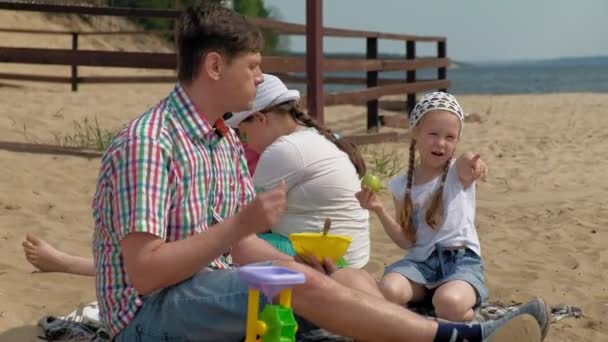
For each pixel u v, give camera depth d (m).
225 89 3.15
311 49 8.53
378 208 4.04
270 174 4.01
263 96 4.11
